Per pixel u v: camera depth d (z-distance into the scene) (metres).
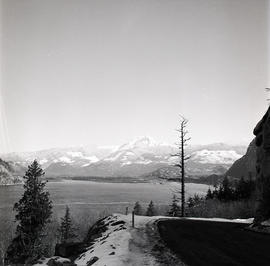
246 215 36.88
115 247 16.61
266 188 22.72
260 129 25.72
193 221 26.52
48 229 54.28
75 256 20.75
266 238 17.45
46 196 39.94
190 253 14.01
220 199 50.19
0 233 52.53
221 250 14.38
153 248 16.00
